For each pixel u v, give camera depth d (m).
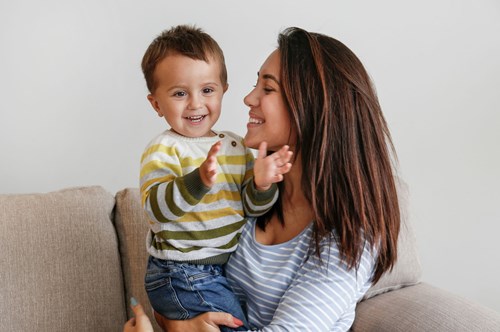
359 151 1.28
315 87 1.26
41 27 2.04
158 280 1.29
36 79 2.05
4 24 2.01
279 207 1.37
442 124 2.35
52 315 1.59
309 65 1.27
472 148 2.38
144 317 1.29
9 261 1.57
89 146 2.12
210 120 1.33
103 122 2.12
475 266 2.44
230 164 1.33
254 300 1.34
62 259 1.63
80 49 2.08
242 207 1.34
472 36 2.33
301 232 1.33
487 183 2.40
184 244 1.29
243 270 1.35
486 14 2.33
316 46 1.28
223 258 1.33
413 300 1.61
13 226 1.60
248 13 2.20
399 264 1.72
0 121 2.04
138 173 2.18
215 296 1.28
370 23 2.28
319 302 1.24
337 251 1.28
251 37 2.21
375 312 1.61
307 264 1.30
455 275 2.44
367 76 1.32
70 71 2.08
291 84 1.26
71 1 2.06
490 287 2.46
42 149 2.08
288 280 1.31
